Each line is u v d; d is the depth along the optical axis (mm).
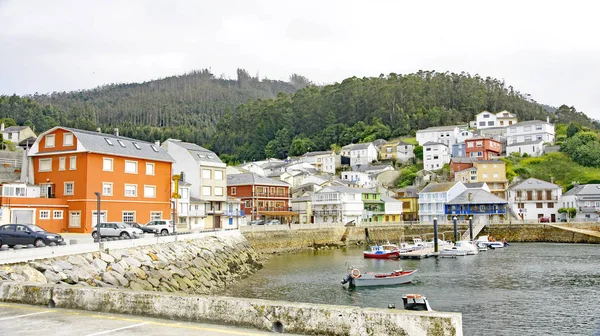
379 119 186750
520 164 135750
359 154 158750
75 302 14953
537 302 36531
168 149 87312
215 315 12797
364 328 10938
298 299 38719
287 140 189875
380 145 164125
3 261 27062
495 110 199125
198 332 11938
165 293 13984
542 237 96500
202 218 84188
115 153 60125
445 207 113688
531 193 112125
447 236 100688
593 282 45250
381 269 56781
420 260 66562
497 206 108938
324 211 109062
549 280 46688
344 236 94188
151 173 65562
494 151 144625
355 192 110688
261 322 12141
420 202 118062
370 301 37906
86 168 57125
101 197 58469
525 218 111875
